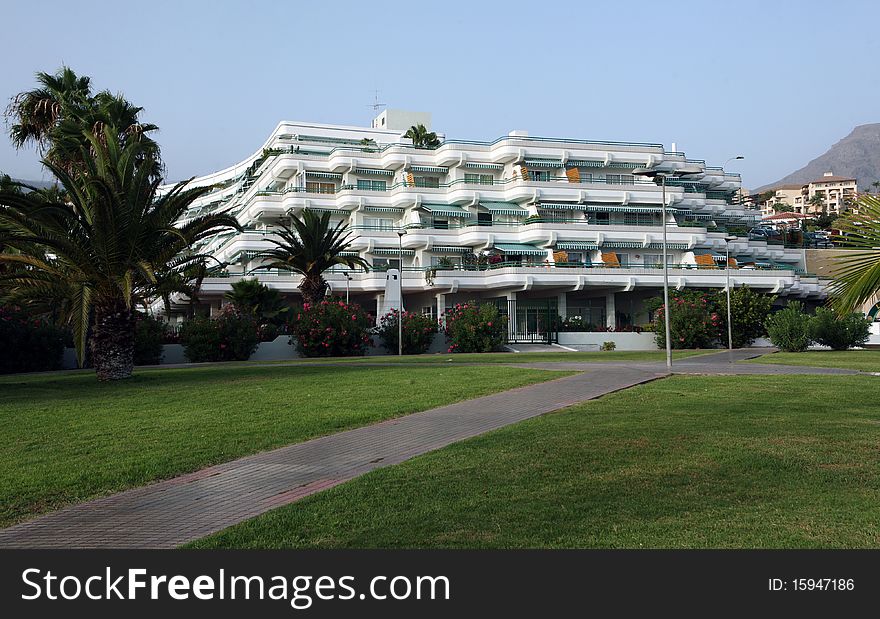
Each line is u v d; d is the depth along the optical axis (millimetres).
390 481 9242
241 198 81938
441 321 53344
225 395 19672
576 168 72688
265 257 51812
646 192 72375
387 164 69500
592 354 42906
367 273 62719
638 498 8156
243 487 9500
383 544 6934
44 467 10781
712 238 74875
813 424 12898
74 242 24344
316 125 84125
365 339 47844
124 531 7770
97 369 25969
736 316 53719
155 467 10688
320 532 7355
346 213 68875
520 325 65312
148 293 27016
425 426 13922
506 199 70188
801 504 7840
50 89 39219
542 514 7617
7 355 36562
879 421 13266
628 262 70688
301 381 23359
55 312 41906
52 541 7543
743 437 11633
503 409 16078
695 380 21812
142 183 25500
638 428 12664
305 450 11867
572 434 12234
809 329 44062
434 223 67938
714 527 7148
